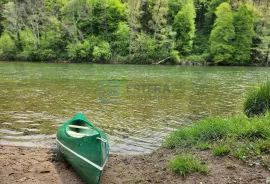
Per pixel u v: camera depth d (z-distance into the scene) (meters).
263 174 4.74
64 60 46.59
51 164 5.53
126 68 35.00
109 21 51.44
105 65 40.06
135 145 7.31
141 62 45.78
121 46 47.81
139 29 50.62
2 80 20.45
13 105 11.86
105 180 4.88
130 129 8.80
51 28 48.34
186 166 4.98
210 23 60.41
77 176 5.05
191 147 6.19
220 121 7.07
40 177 4.93
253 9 49.03
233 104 13.01
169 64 45.53
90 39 49.00
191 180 4.70
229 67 41.06
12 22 47.97
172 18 55.50
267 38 47.38
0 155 5.91
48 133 8.12
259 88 8.91
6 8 48.03
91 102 12.85
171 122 9.74
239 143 5.86
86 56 46.62
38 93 15.02
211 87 18.69
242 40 46.53
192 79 23.56
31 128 8.60
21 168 5.26
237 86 19.28
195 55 49.59
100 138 4.62
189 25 50.12
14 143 7.16
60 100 13.17
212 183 4.57
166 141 6.96
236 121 7.21
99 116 10.33
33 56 46.53
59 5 50.66
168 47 46.47
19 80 20.64
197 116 10.66
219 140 6.20
